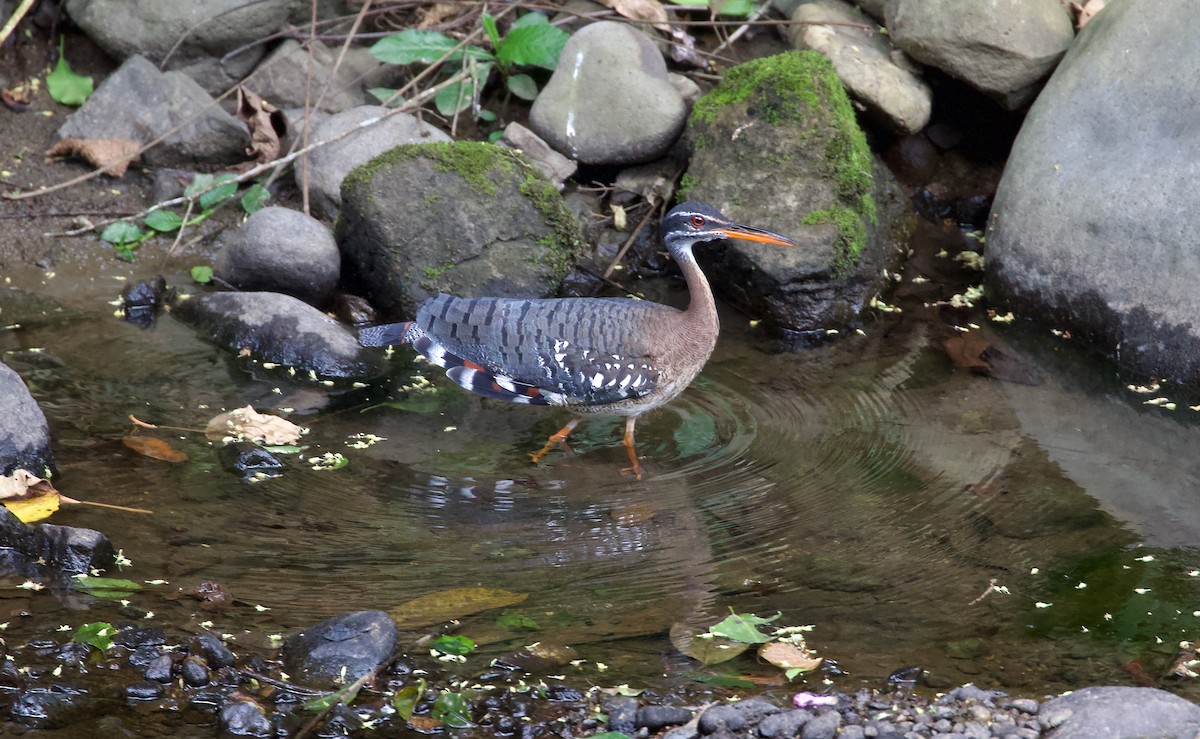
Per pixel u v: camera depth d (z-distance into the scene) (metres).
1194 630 8.47
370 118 14.65
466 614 8.66
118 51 15.44
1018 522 9.84
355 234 13.46
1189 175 12.16
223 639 8.27
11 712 7.54
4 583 8.75
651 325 10.92
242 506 9.88
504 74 15.59
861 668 8.15
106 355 12.21
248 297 12.70
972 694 7.77
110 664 7.98
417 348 11.35
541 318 11.00
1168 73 12.69
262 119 14.66
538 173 13.73
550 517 9.93
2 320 12.67
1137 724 7.30
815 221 13.44
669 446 11.11
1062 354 12.84
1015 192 13.52
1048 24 14.23
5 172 14.59
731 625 8.41
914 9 14.52
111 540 9.31
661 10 16.06
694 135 14.40
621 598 8.88
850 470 10.63
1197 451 10.98
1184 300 12.04
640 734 7.56
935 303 13.89
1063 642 8.38
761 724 7.55
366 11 15.83
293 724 7.57
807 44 15.08
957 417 11.56
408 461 10.75
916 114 14.69
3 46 15.57
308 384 12.04
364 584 8.95
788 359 12.76
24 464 10.02
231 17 15.23
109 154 14.67
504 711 7.73
